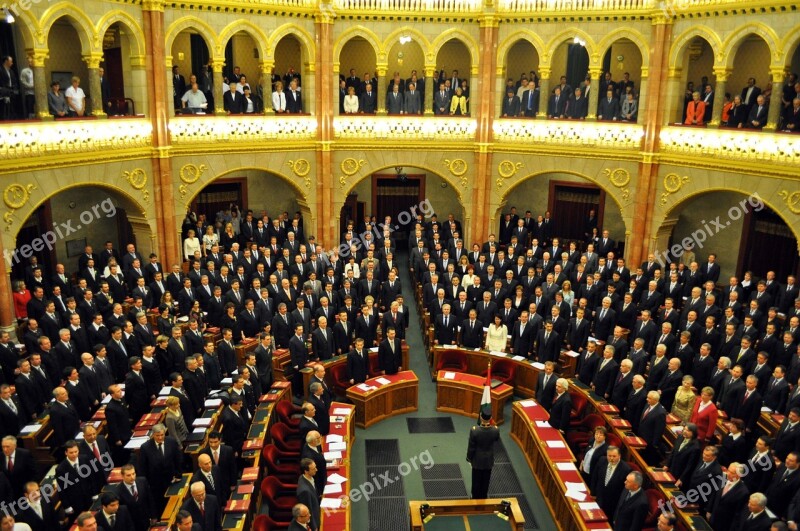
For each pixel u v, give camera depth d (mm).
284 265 20312
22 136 16812
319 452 11398
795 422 11781
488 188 24250
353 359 15688
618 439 12766
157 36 19703
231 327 16906
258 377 14750
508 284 19188
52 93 18188
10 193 16750
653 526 10656
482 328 17422
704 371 14484
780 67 18438
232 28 21047
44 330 15477
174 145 20750
